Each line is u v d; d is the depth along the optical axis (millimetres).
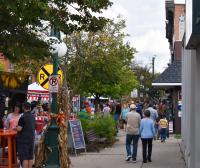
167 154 20953
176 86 33188
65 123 15242
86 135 22531
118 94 50750
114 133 27000
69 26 13062
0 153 15867
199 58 12398
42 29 13039
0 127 17219
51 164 14812
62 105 16219
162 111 30188
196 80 12516
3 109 17547
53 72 15172
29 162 13734
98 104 45656
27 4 10586
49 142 14891
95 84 31609
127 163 18297
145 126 18438
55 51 14250
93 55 28844
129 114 18766
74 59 28672
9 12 11273
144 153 18422
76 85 28859
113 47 29516
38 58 12656
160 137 27906
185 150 18219
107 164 18016
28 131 13633
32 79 27531
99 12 13094
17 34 12211
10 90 17766
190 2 10570
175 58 35781
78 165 17719
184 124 19953
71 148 20703
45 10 11203
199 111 12531
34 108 18000
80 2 12625
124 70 35156
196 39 11008
